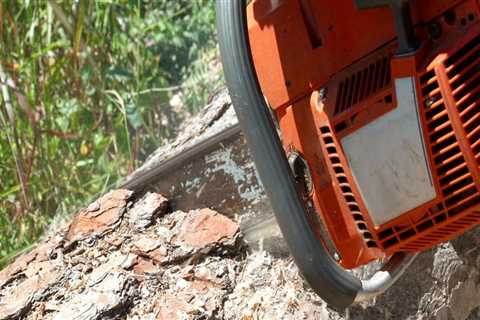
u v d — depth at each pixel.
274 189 0.70
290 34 0.71
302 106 0.71
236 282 0.83
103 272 0.84
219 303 0.81
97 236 0.88
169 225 0.88
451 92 0.64
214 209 0.88
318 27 0.70
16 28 1.11
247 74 0.70
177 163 0.88
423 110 0.65
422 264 0.82
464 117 0.64
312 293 0.81
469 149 0.64
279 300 0.81
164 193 0.90
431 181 0.66
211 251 0.85
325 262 0.71
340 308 0.73
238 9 0.69
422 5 0.65
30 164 1.07
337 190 0.71
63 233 0.90
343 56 0.69
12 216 1.10
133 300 0.82
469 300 0.86
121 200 0.90
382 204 0.69
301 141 0.72
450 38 0.65
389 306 0.80
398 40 0.66
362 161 0.68
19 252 1.03
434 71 0.64
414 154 0.66
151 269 0.84
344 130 0.69
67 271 0.86
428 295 0.81
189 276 0.84
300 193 0.72
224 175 0.87
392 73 0.66
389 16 0.67
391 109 0.66
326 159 0.71
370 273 0.81
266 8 0.73
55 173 1.11
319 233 0.73
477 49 0.64
